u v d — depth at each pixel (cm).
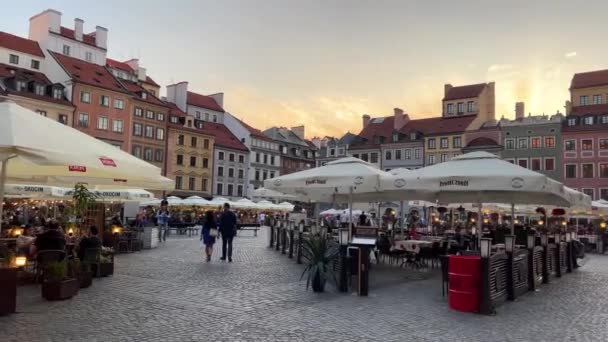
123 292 1103
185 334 771
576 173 6181
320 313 947
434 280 1434
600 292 1319
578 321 941
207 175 7819
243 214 6850
